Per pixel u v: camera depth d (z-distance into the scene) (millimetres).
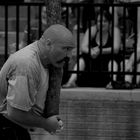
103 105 15305
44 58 9273
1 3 15648
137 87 15977
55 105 9898
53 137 15539
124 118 15266
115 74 15672
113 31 15438
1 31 20859
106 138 15359
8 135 9820
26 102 9102
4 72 9398
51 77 9719
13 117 9297
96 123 15375
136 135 15266
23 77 9055
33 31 16703
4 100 9695
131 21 16922
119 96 15227
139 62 16094
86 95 15344
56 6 10172
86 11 17297
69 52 9227
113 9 15320
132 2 16656
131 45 16406
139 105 15203
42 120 9602
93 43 16344
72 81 16125
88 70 16062
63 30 9117
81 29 17500
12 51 16797
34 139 15633
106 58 16141
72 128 15438
